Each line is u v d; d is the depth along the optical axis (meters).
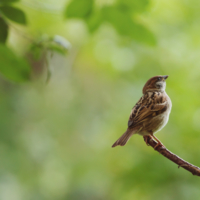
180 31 13.47
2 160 13.05
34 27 12.52
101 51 14.91
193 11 13.05
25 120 15.73
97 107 17.45
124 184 9.42
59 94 17.92
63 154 15.72
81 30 14.19
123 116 12.71
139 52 14.11
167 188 8.94
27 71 4.47
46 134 16.02
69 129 16.64
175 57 13.74
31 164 14.38
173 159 4.67
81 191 13.79
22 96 15.77
